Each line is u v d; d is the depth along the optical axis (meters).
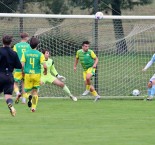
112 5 79.38
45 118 37.06
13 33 56.12
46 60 47.97
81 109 42.16
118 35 60.38
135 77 55.78
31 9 77.12
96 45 53.75
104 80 55.47
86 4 77.94
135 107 43.59
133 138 29.59
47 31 56.06
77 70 57.62
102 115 38.69
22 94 45.94
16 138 29.44
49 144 27.73
